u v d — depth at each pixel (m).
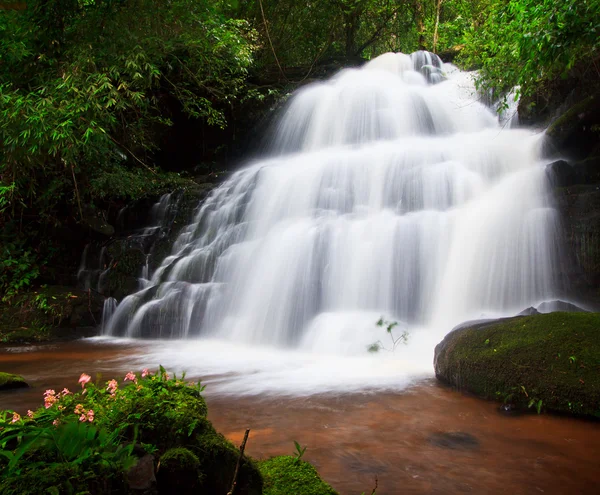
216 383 5.88
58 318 10.38
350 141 15.24
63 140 8.52
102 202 13.68
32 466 2.02
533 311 6.46
